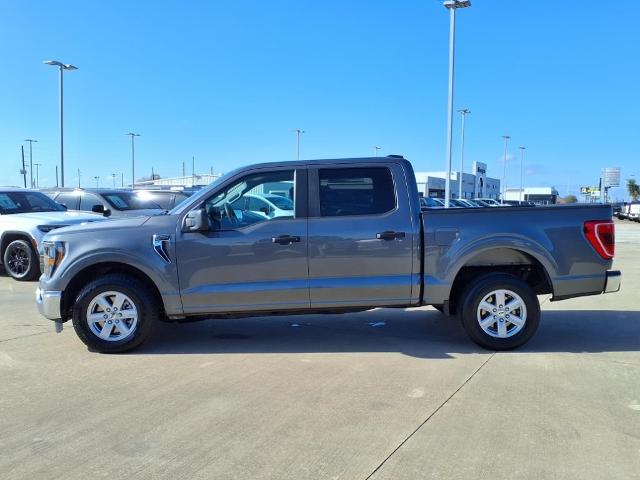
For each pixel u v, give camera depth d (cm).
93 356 566
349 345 608
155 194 1400
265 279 569
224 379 495
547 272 578
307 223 568
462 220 572
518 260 590
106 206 1302
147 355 572
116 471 334
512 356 562
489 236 569
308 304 573
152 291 585
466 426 392
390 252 569
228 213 580
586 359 550
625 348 591
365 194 578
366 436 377
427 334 656
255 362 545
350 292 571
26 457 351
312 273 568
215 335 654
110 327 575
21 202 1189
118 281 571
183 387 474
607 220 585
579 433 380
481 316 578
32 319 738
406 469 333
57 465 341
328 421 401
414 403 434
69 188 1365
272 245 564
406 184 578
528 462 340
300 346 605
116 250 562
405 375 502
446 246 570
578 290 583
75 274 568
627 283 1051
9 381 492
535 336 643
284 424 397
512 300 577
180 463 342
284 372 513
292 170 579
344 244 566
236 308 572
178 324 711
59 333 661
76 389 471
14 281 1084
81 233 572
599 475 325
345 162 580
